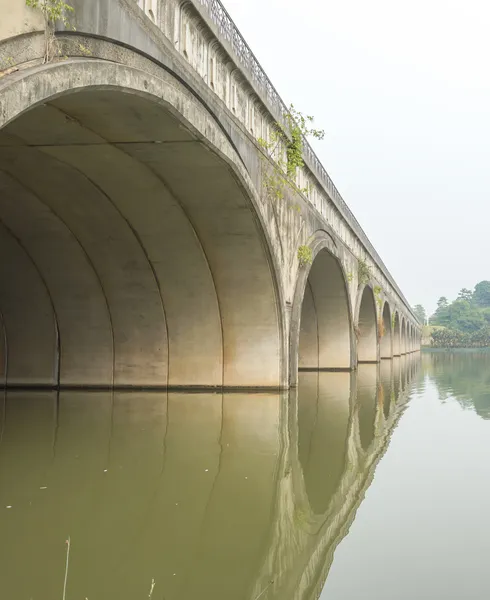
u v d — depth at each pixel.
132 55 8.98
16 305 17.02
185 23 10.95
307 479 8.72
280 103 16.78
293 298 18.78
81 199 14.44
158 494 7.89
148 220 15.18
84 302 17.05
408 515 7.27
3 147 11.68
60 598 5.09
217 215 14.86
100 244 15.96
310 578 5.54
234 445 10.77
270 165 15.76
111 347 17.38
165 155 12.07
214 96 11.86
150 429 11.95
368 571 5.74
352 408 15.67
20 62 6.83
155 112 9.94
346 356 28.94
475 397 18.69
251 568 5.77
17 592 5.16
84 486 8.16
